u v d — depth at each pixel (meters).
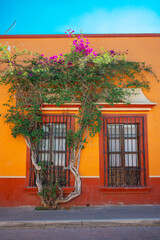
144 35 8.06
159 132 7.62
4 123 7.48
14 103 7.62
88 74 7.26
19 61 7.87
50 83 7.35
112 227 5.74
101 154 7.49
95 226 5.81
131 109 7.60
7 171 7.38
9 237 5.14
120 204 7.31
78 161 7.32
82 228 5.70
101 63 7.14
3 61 7.36
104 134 7.54
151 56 7.99
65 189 7.19
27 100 7.34
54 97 7.38
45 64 7.45
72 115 7.57
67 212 6.62
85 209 6.93
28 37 8.07
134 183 7.46
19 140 7.52
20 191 7.31
